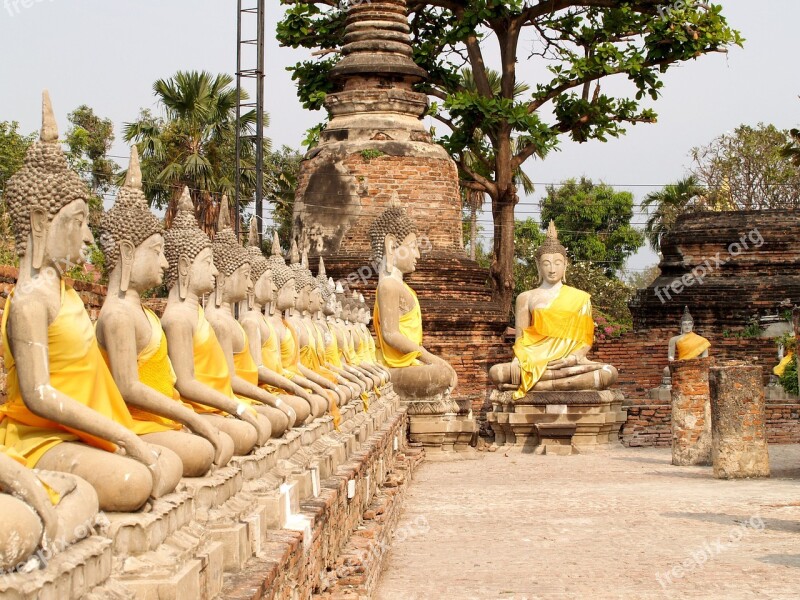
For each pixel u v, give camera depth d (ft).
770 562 42.01
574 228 221.25
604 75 118.21
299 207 101.45
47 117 20.56
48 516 15.89
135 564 18.99
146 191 104.53
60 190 20.33
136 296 25.11
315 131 117.50
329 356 57.72
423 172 100.73
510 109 113.80
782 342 112.37
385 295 86.99
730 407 67.72
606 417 88.79
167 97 107.45
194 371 28.99
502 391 92.38
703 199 190.08
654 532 49.03
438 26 123.44
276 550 25.90
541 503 59.16
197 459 24.17
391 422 68.64
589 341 92.58
